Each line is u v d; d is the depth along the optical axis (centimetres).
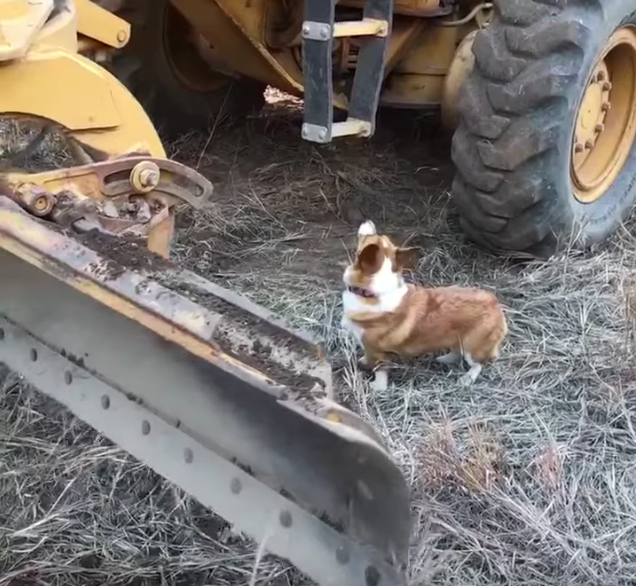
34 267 178
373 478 130
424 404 276
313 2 293
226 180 423
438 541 227
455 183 342
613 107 375
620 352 294
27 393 268
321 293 333
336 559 139
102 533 229
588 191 365
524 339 306
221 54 379
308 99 306
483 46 324
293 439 138
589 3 319
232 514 150
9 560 221
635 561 226
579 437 263
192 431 156
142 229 228
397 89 390
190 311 157
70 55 220
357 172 432
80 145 229
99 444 253
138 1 399
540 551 227
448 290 279
